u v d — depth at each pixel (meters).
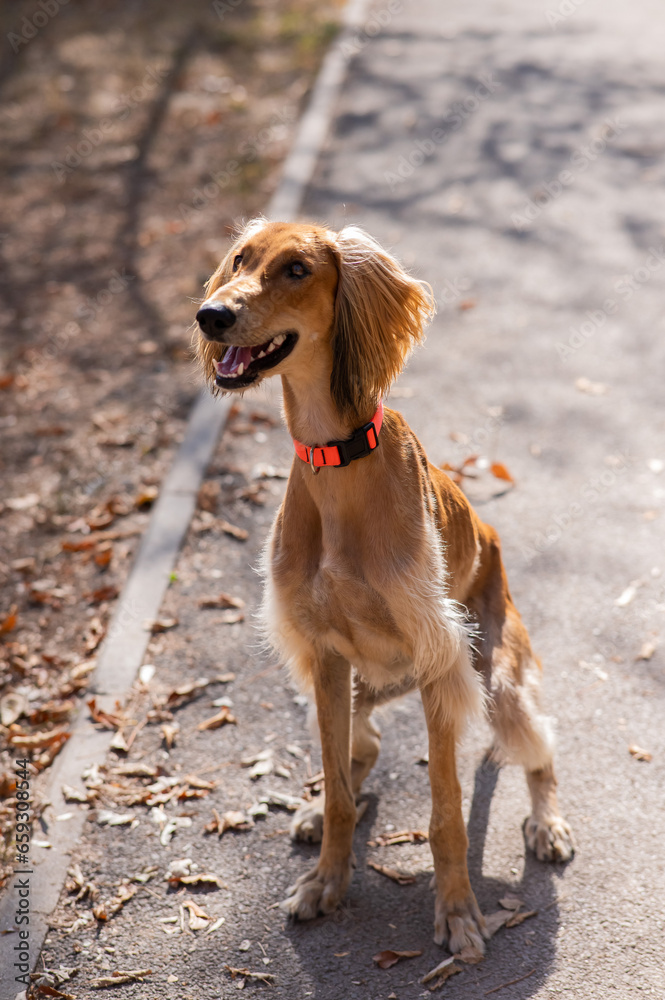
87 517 4.98
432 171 8.39
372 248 2.68
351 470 2.72
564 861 3.08
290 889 3.04
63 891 3.07
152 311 7.00
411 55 11.20
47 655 4.11
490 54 10.98
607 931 2.83
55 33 12.92
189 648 4.08
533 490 4.91
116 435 5.64
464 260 7.05
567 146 8.66
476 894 3.00
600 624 4.07
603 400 5.57
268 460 5.30
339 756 2.96
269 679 3.93
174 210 8.46
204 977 2.79
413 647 2.81
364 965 2.80
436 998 2.67
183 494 4.98
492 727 3.13
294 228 2.67
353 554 2.78
